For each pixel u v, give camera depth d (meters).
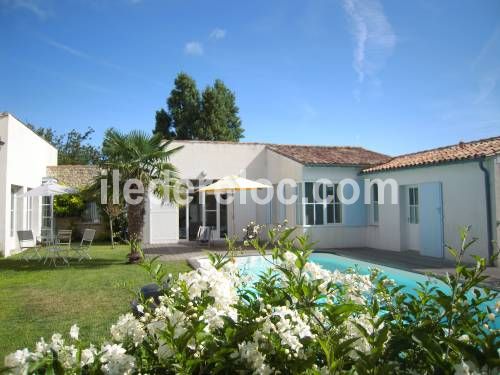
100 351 1.75
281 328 1.62
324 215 13.77
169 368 1.63
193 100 31.89
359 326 1.64
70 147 41.12
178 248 13.74
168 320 1.61
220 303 1.88
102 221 18.23
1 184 12.84
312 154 15.07
